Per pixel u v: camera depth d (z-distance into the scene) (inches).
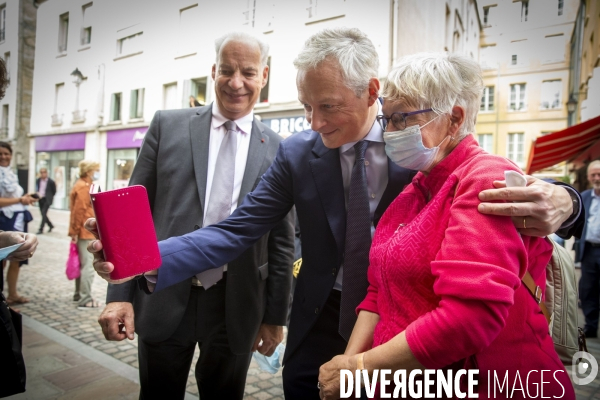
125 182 555.8
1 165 178.4
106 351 134.8
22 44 711.1
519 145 613.9
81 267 182.2
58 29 637.9
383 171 51.8
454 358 31.3
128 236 39.8
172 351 64.2
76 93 615.2
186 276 49.6
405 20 323.9
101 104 570.9
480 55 627.2
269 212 56.6
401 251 36.9
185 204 61.0
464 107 38.6
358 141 50.9
